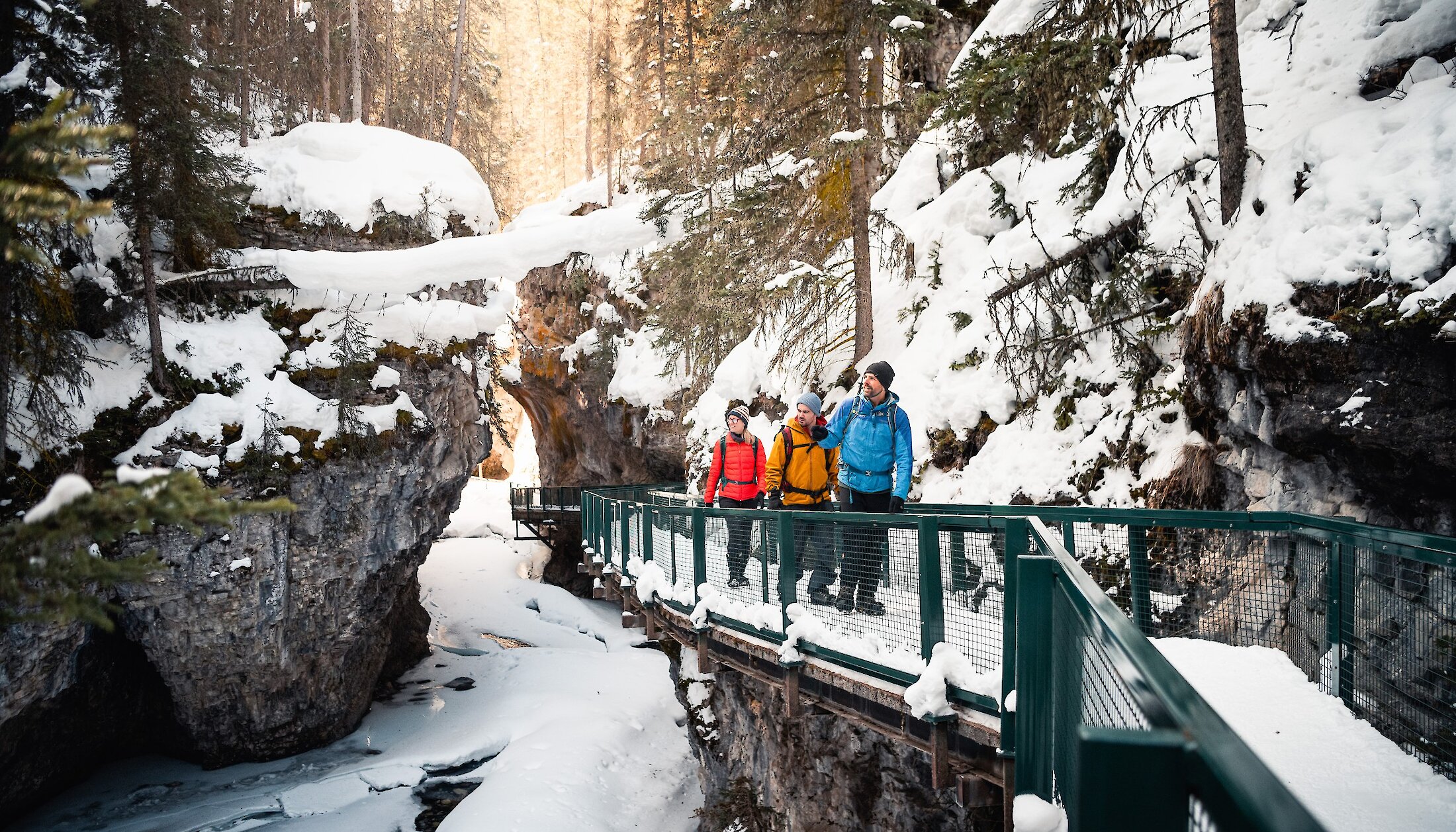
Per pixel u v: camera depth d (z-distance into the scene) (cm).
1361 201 591
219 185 1636
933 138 1522
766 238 1431
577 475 3500
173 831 1337
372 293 1866
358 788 1487
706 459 1650
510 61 5384
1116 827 98
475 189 2173
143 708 1658
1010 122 1123
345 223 1952
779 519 650
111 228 1625
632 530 1253
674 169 1741
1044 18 991
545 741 1616
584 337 3078
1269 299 621
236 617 1527
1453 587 317
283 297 1845
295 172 1973
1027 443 946
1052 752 277
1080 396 924
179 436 1506
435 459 1931
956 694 448
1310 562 441
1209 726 92
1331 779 310
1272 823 59
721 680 1135
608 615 2816
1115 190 973
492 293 2172
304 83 2962
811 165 1449
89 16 1308
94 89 1324
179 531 1457
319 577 1667
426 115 3588
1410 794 293
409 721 1841
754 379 1650
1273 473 652
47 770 1453
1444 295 504
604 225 1872
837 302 1421
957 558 462
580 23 4659
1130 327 896
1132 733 100
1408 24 720
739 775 1046
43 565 220
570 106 5116
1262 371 625
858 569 560
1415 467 526
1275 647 462
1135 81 1084
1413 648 342
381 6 3347
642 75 3309
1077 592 220
